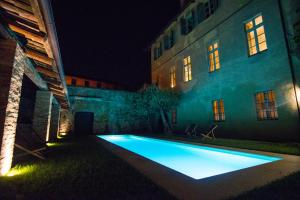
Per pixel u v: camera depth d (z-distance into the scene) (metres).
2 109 3.50
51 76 6.80
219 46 11.34
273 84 8.12
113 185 2.79
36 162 4.54
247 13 9.55
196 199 2.22
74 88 16.42
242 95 9.62
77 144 8.26
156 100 14.22
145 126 19.12
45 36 3.77
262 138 8.45
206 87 12.34
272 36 8.28
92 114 17.12
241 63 9.78
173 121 16.41
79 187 2.74
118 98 18.23
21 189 2.70
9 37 3.82
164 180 2.93
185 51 14.94
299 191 2.49
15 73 3.91
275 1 8.23
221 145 7.24
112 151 5.95
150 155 7.23
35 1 2.72
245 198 2.28
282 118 7.67
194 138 10.58
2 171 3.44
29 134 7.49
